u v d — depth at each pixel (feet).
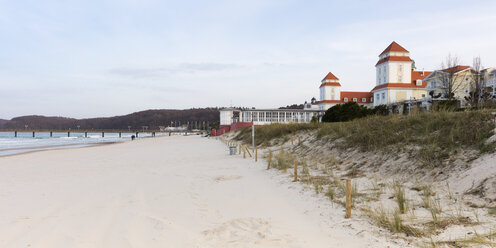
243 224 19.63
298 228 18.56
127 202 26.21
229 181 35.88
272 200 26.09
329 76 242.78
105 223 20.16
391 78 178.81
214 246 15.88
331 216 20.43
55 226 19.58
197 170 45.75
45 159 69.92
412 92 176.96
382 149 35.73
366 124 47.91
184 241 16.70
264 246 15.71
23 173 46.21
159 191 30.73
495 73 125.90
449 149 27.63
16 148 122.01
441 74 129.90
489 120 28.63
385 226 17.34
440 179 24.11
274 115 179.32
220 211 23.03
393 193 23.73
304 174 36.40
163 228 18.99
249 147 87.15
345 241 15.80
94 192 30.58
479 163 23.00
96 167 52.95
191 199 27.12
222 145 115.44
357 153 39.47
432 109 44.16
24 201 26.81
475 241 13.69
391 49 183.01
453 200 19.93
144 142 177.37
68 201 26.73
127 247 15.93
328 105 232.73
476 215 16.46
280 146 71.10
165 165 53.57
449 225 16.10
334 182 30.35
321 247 15.23
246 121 178.70
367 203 22.39
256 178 37.42
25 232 18.45
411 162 29.17
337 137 50.47
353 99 234.38
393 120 43.62
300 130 77.66
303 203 24.48
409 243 14.61
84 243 16.56
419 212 18.99
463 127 29.94
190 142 157.38
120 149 107.14
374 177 29.94
